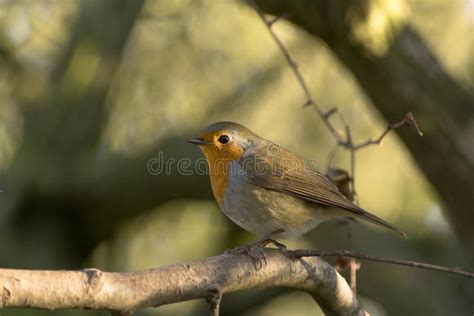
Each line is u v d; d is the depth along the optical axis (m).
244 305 14.20
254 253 5.76
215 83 14.77
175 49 14.61
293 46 15.22
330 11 10.13
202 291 5.14
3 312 8.23
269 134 15.22
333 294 6.23
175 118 14.57
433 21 15.63
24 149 13.12
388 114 10.76
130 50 14.52
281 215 7.82
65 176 12.75
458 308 14.30
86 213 12.98
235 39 14.82
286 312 16.36
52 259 12.73
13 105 14.08
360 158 15.72
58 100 13.30
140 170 12.73
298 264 5.96
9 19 13.91
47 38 14.05
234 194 7.85
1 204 12.94
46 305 4.47
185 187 12.91
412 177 16.03
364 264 13.59
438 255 15.61
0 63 13.89
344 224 8.22
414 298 13.54
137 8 13.66
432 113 10.48
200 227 14.68
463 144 10.53
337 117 15.42
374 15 10.11
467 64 15.55
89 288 4.56
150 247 14.57
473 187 10.65
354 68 10.61
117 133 14.35
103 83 13.38
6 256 12.59
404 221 16.00
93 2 13.84
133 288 4.77
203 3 14.49
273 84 14.91
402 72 10.41
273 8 10.51
